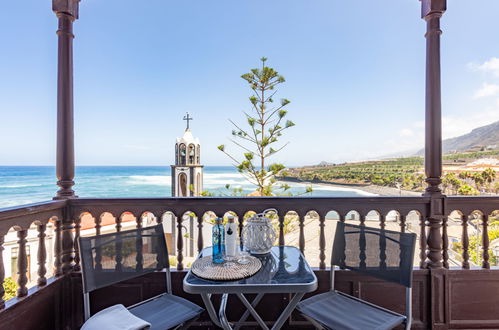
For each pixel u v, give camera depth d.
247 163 4.97
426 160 2.19
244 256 1.61
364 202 2.12
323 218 2.14
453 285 2.12
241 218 2.13
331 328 1.44
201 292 1.23
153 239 1.83
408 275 1.54
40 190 33.72
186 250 6.36
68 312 2.04
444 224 2.16
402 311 2.11
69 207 2.09
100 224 2.11
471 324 2.10
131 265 1.71
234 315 2.10
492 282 2.11
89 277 1.52
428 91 2.18
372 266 1.72
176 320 1.50
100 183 44.38
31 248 5.82
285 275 1.37
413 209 2.14
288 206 2.14
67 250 2.06
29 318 1.70
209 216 4.25
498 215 2.26
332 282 1.92
